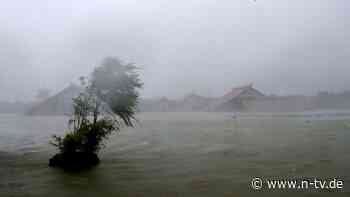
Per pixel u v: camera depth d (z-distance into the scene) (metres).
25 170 10.79
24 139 21.19
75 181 9.08
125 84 13.10
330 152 13.02
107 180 9.18
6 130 28.73
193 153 14.21
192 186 8.24
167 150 15.44
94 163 11.87
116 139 20.78
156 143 18.39
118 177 9.57
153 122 38.47
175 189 7.98
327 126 26.17
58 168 11.21
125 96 13.09
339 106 53.81
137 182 8.82
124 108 13.08
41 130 28.00
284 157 12.20
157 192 7.74
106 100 12.88
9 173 10.30
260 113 51.44
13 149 16.41
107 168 11.12
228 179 8.89
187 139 20.09
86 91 12.82
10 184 8.80
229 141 18.36
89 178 9.46
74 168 11.16
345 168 9.91
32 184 8.79
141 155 14.05
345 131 21.75
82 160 11.56
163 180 9.02
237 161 11.76
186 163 11.73
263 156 12.67
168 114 65.31
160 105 80.25
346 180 8.46
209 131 25.09
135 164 11.79
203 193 7.57
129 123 13.41
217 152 14.27
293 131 22.77
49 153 14.98
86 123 12.52
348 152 12.88
